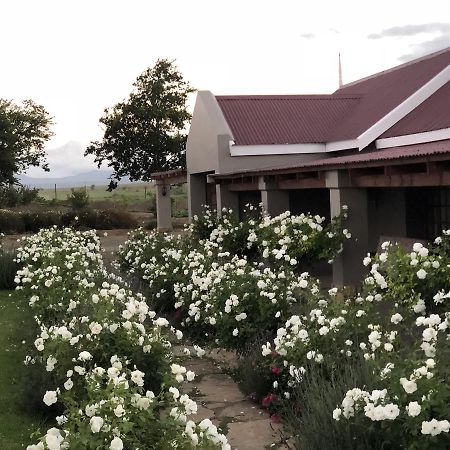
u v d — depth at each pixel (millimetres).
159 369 4906
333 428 3699
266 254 8836
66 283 7773
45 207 34531
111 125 36656
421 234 11344
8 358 6789
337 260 9570
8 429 4883
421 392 3199
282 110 16188
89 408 3221
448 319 3984
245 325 6418
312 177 10375
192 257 9383
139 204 44562
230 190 14602
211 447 3277
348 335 4992
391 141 12500
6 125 36812
